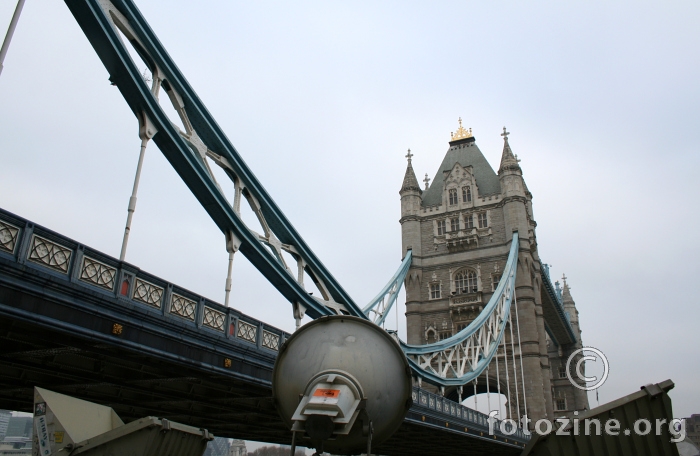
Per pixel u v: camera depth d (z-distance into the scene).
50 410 9.57
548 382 69.81
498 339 63.00
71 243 13.55
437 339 73.31
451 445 44.34
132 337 14.83
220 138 24.47
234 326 18.97
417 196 82.94
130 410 23.88
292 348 9.02
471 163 84.88
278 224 27.12
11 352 14.88
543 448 9.16
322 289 29.31
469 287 75.25
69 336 13.82
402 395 8.80
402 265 74.75
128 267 15.08
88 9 17.78
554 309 86.50
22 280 12.27
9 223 12.24
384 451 45.53
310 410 7.81
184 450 9.80
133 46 21.48
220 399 21.56
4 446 91.56
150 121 19.77
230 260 22.30
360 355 8.64
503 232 76.25
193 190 22.06
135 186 18.05
